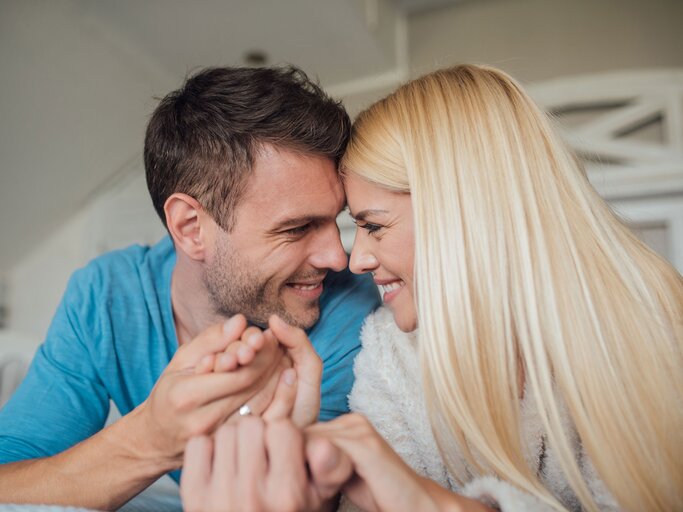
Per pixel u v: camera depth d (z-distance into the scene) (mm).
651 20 2305
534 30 2469
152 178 839
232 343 452
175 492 940
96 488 528
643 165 2146
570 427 616
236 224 733
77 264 2799
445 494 419
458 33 2580
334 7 2158
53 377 793
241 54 2535
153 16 2281
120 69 2453
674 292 635
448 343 589
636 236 687
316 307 817
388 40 2547
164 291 887
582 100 2287
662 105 2184
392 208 660
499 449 566
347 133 744
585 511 577
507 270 601
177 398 441
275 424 363
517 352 631
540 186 623
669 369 572
